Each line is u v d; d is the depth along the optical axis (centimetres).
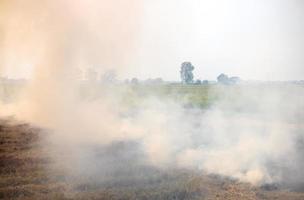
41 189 764
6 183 790
